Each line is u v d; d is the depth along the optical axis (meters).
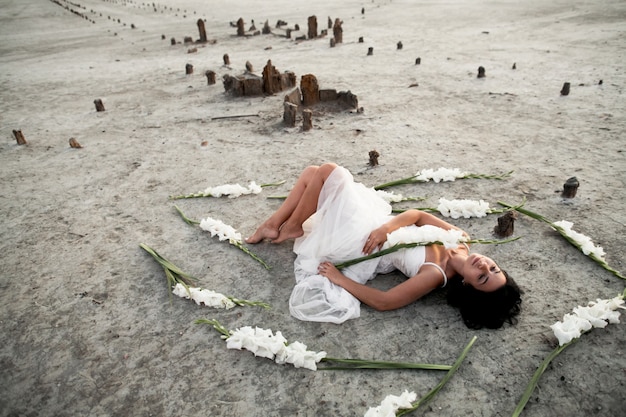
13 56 14.50
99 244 3.96
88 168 5.59
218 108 7.66
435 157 5.20
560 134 5.57
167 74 10.56
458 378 2.50
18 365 2.75
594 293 3.02
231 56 12.20
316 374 2.58
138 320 3.05
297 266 3.38
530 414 2.27
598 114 6.09
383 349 2.71
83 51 14.64
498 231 3.67
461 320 2.89
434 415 2.31
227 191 4.60
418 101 7.29
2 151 6.37
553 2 17.25
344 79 8.96
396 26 15.21
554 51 9.90
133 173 5.34
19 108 8.58
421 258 3.06
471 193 4.36
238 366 2.66
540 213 3.94
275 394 2.48
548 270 3.26
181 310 3.12
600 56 9.05
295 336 2.85
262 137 6.21
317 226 3.35
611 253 3.38
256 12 22.27
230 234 3.83
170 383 2.58
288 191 4.66
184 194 4.76
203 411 2.40
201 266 3.58
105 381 2.62
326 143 5.83
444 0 21.16
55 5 29.94
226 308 3.11
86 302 3.25
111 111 7.96
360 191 3.55
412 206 4.19
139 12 25.34
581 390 2.37
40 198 4.89
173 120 7.20
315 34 13.92
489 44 11.28
